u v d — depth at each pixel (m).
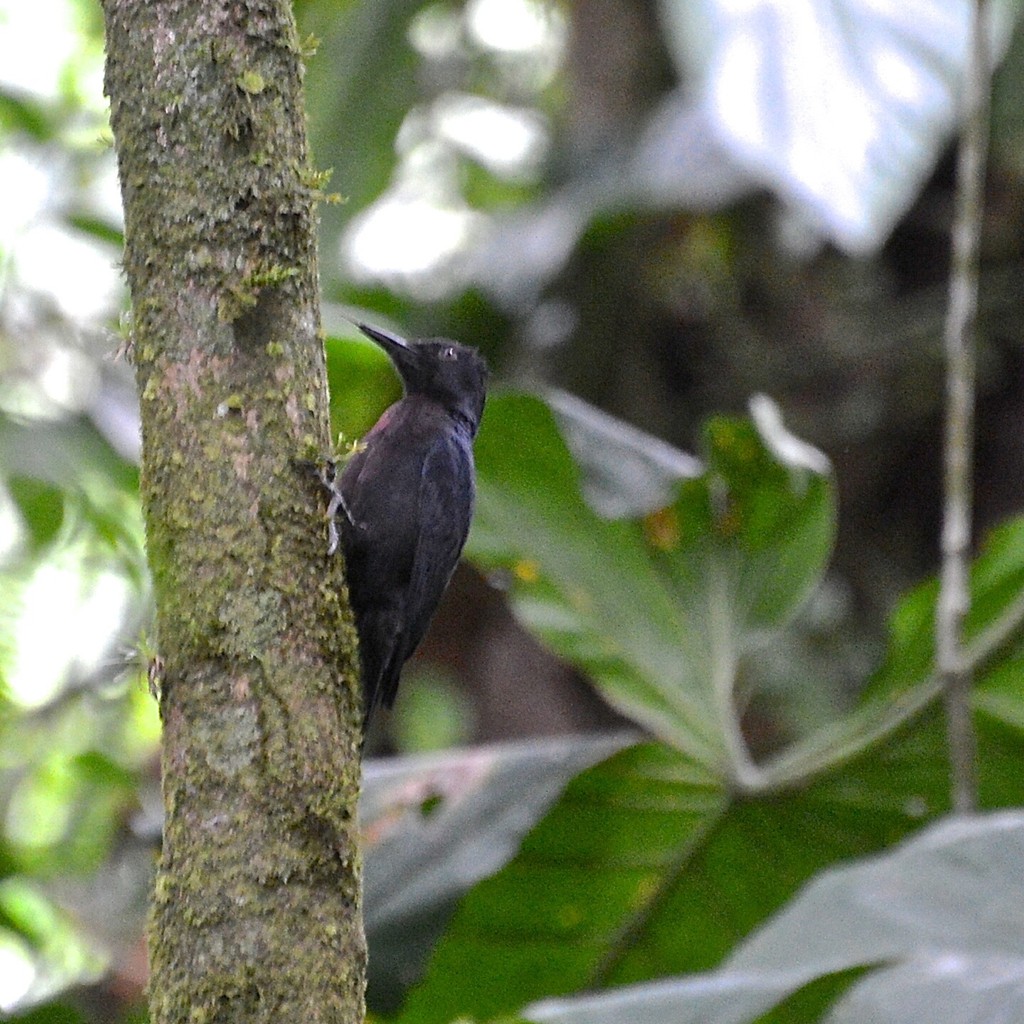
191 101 5.91
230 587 5.70
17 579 11.48
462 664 15.59
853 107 10.12
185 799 5.57
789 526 9.95
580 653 10.20
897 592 15.82
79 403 12.25
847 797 10.15
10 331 12.32
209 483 5.76
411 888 8.93
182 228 5.88
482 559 10.21
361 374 11.84
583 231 14.60
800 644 15.01
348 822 5.74
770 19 10.31
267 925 5.42
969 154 10.26
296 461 5.90
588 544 10.13
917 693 10.05
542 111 18.14
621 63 16.09
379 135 14.02
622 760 10.02
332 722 5.79
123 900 12.08
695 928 10.58
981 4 10.00
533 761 9.50
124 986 11.27
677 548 10.08
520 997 10.64
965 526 10.00
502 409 9.77
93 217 12.88
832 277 16.11
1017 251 15.88
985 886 7.03
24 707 12.00
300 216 6.01
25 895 13.41
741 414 15.88
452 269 16.47
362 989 5.66
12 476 11.26
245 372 5.85
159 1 5.96
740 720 14.38
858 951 6.79
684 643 10.12
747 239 16.09
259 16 6.02
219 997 5.35
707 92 10.27
